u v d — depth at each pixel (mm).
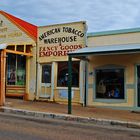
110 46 18000
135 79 17953
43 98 21266
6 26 22938
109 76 18906
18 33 22375
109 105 18734
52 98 20859
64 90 20469
